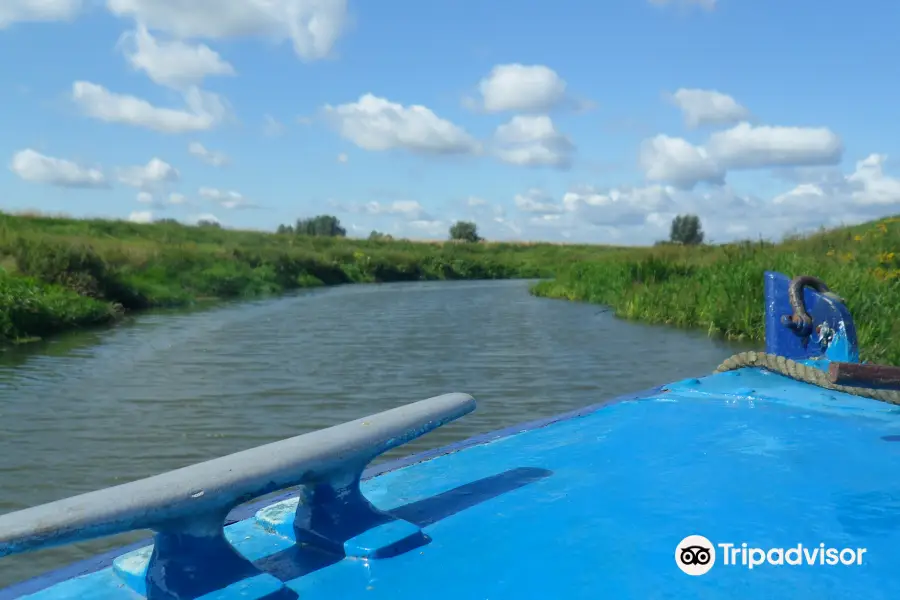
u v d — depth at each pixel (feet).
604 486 7.50
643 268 67.46
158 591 5.12
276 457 5.64
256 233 147.02
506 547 6.11
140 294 64.75
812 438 9.19
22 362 32.27
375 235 189.88
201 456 18.20
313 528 6.15
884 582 5.50
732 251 61.62
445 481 7.75
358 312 59.16
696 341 39.04
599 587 5.44
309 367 30.71
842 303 13.05
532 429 9.84
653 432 9.55
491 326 47.50
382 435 6.41
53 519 4.47
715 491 7.32
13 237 61.11
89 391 25.73
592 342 38.78
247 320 52.11
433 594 5.37
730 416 10.34
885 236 52.80
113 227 118.01
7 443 19.24
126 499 4.79
